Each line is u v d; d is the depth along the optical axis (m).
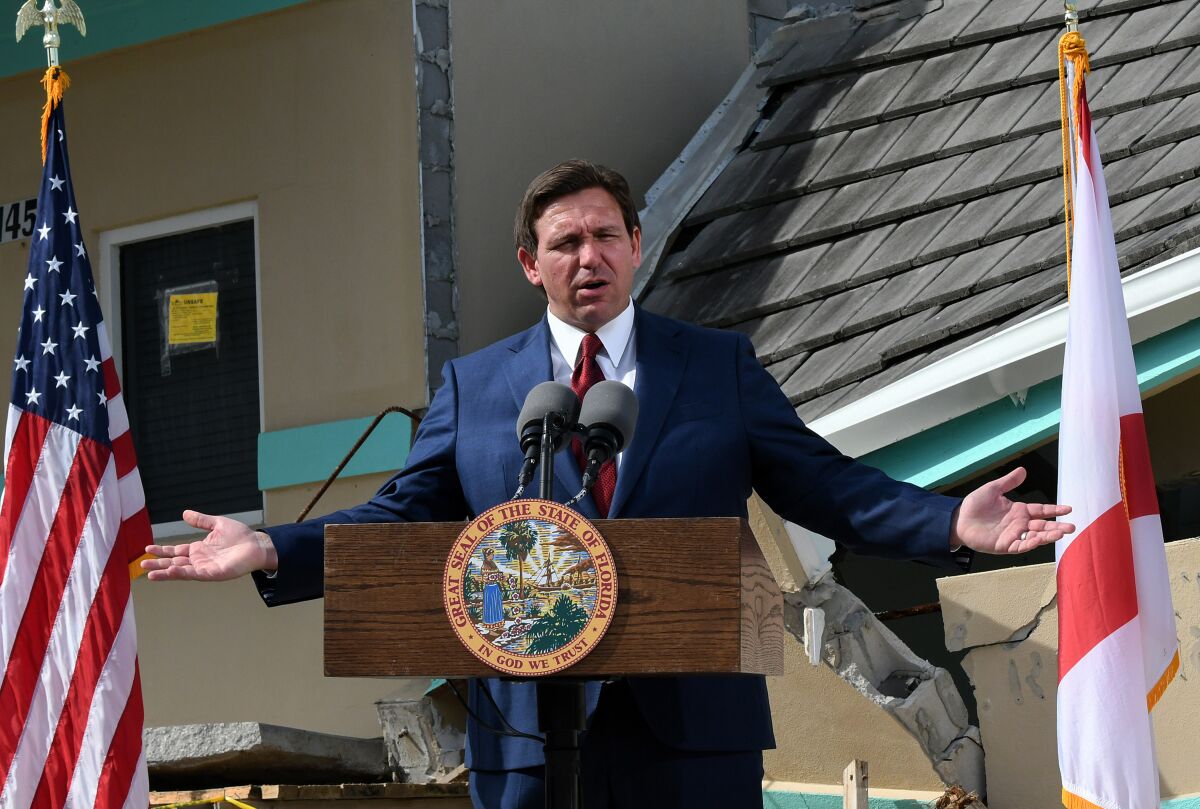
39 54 9.78
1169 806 5.19
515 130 9.23
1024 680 5.51
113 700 5.58
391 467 8.52
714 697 3.67
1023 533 3.52
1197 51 7.96
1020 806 5.48
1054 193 7.65
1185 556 5.26
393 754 6.89
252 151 9.20
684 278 8.97
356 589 3.16
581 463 3.78
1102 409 4.71
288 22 9.19
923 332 7.08
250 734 6.35
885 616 6.31
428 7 8.91
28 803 5.47
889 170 8.68
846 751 5.76
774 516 5.79
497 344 4.11
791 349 7.77
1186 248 6.42
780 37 10.35
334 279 8.88
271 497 8.86
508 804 3.73
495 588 3.11
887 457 6.93
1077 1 8.99
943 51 9.38
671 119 10.13
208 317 9.29
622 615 3.08
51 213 6.18
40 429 5.87
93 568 5.73
